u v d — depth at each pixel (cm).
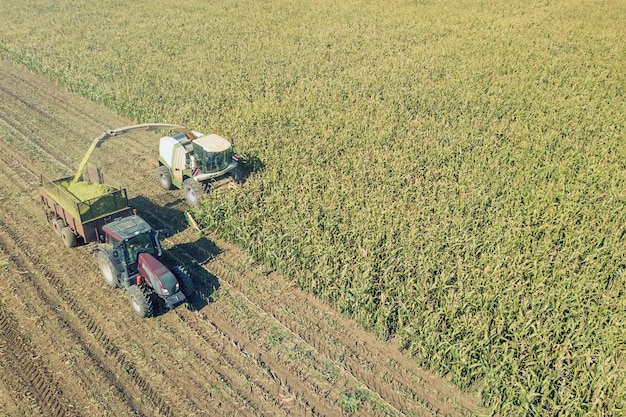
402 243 1797
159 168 2330
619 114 2962
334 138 2661
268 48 4356
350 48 4400
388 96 3234
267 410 1311
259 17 5553
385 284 1595
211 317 1608
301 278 1711
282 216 1958
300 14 5750
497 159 2406
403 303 1512
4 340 1490
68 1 6372
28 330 1530
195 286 1738
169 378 1388
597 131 2758
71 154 2642
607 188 2217
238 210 2017
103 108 3297
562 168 2297
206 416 1288
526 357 1363
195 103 3111
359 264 1664
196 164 2148
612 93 3306
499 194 2167
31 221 2070
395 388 1387
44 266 1806
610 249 1789
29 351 1456
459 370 1366
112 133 1970
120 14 5647
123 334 1526
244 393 1355
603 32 4816
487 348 1368
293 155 2409
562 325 1452
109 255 1642
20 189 2308
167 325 1565
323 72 3719
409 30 5003
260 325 1579
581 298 1541
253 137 2641
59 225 1914
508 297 1533
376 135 2662
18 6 6066
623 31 4894
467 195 2122
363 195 2102
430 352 1434
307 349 1500
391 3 6331
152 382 1375
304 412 1309
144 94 3222
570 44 4462
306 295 1720
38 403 1304
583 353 1364
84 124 3034
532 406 1256
